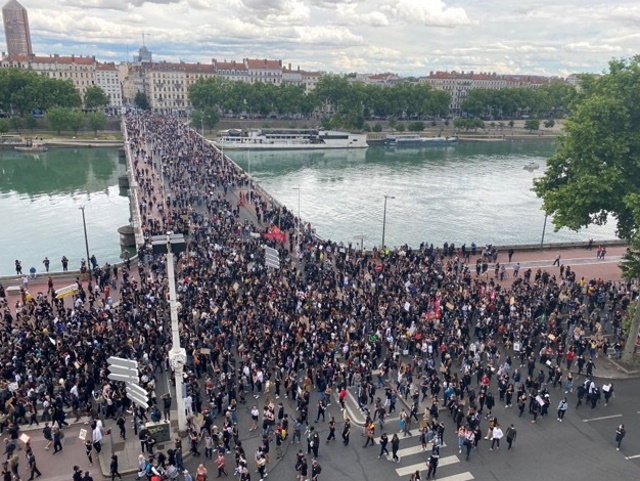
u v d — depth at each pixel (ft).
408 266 175.83
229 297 143.95
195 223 218.59
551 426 105.40
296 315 135.13
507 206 362.53
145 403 84.28
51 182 390.01
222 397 105.40
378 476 91.20
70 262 237.45
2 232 277.44
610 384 115.44
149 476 82.99
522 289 159.43
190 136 500.74
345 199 367.45
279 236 198.08
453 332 129.59
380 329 131.75
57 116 545.85
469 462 95.09
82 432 89.92
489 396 106.01
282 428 96.07
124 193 361.51
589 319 148.15
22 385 105.19
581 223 145.69
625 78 141.08
